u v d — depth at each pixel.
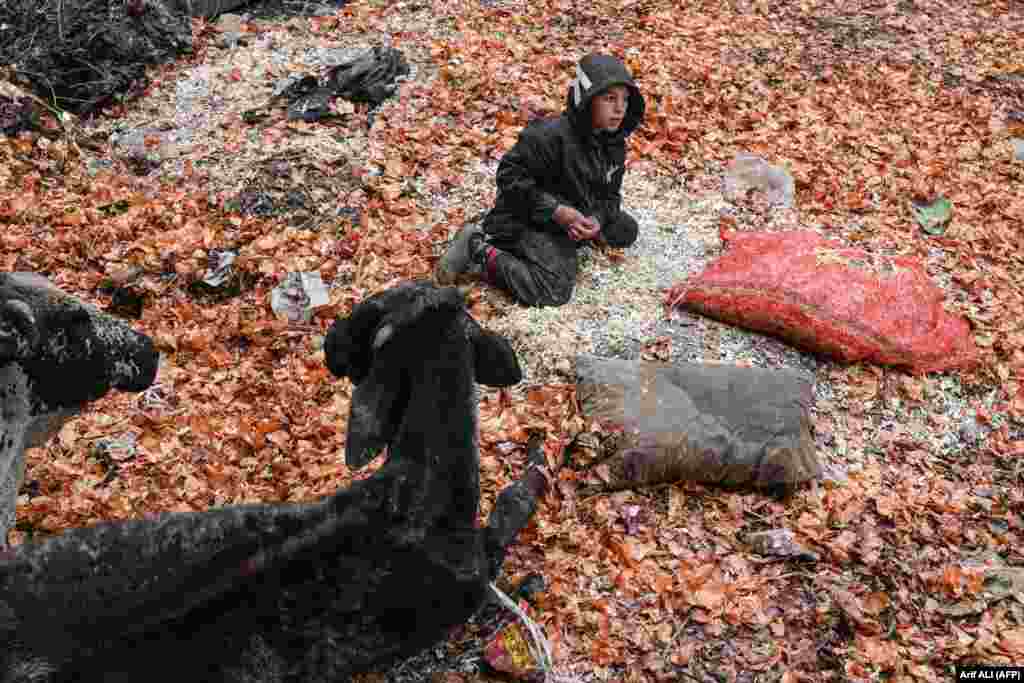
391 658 3.37
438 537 3.22
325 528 2.85
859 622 4.00
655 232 6.13
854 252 5.55
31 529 4.23
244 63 7.67
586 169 5.33
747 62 8.22
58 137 6.75
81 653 2.51
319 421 4.82
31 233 5.88
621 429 4.54
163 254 5.73
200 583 2.62
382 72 7.30
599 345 5.25
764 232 6.00
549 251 5.40
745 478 4.49
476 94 7.35
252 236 5.95
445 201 6.33
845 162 6.99
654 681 3.82
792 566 4.27
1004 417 5.12
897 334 5.14
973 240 6.29
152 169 6.59
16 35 7.24
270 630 2.94
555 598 4.06
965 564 4.34
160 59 7.60
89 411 4.82
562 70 7.80
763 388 4.66
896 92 7.95
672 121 7.23
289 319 5.43
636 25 8.66
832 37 8.76
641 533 4.36
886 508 4.52
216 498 4.42
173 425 4.80
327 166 6.50
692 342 5.29
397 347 2.98
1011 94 8.05
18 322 2.60
